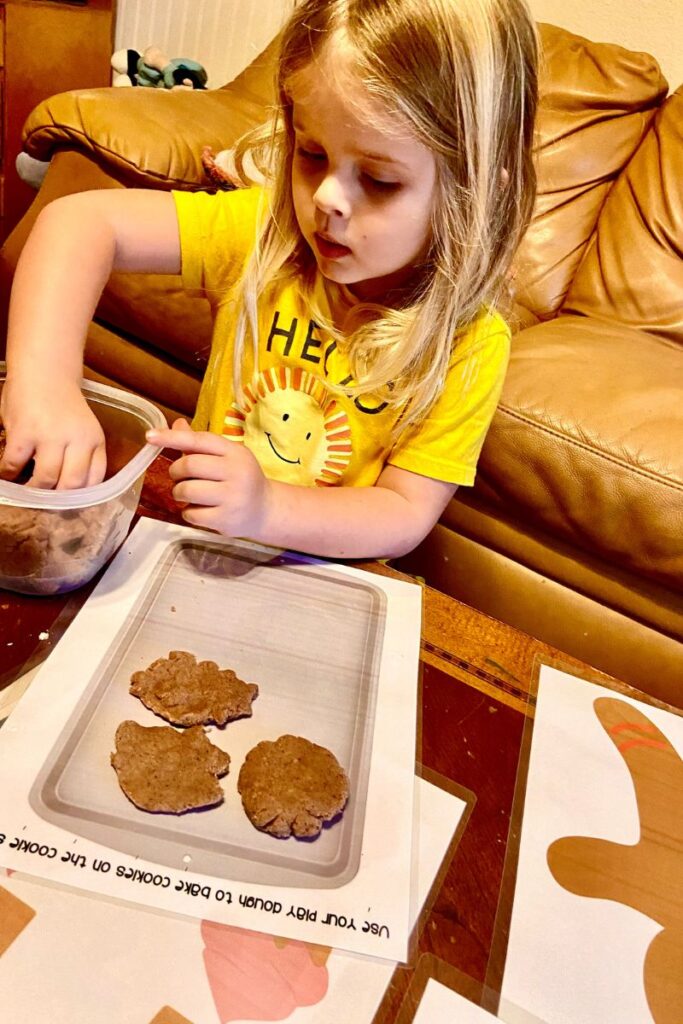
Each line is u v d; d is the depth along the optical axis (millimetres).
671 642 1074
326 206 525
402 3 504
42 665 422
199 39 1972
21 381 498
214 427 791
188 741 392
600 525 1012
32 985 296
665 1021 347
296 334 741
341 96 488
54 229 623
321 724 431
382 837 381
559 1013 337
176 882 341
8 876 327
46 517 437
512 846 397
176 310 1177
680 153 1478
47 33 1692
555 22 1757
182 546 534
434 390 684
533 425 1008
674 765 471
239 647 468
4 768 366
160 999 303
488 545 1138
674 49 1637
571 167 1521
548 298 1503
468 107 526
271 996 313
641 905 389
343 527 589
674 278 1412
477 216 579
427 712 459
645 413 1026
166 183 1154
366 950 336
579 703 497
